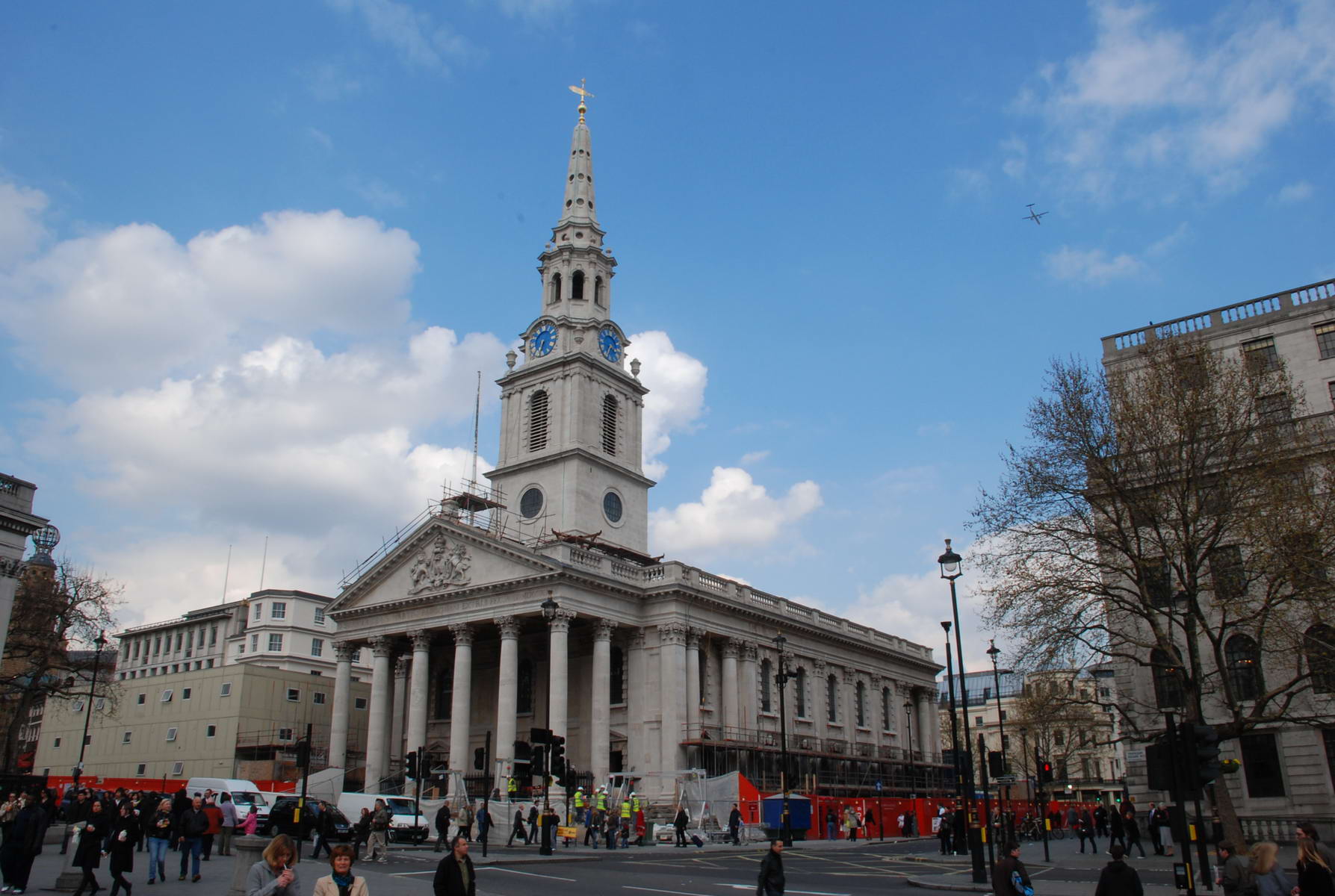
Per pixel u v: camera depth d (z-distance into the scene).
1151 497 39.75
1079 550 41.50
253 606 117.81
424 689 67.50
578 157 90.00
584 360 79.50
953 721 37.12
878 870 37.81
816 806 62.22
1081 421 41.16
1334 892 15.44
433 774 60.47
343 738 71.06
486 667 73.62
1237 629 46.59
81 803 34.78
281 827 43.59
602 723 63.28
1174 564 39.12
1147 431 40.09
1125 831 45.44
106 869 31.56
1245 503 38.94
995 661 56.72
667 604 66.81
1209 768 21.23
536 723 69.69
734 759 68.31
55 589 70.69
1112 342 58.72
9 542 52.97
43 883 27.09
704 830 56.06
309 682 84.50
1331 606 37.25
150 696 86.31
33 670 71.69
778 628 76.81
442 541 68.75
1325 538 36.84
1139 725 50.59
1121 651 49.66
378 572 71.38
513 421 81.25
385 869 34.50
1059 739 71.19
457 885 15.35
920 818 70.69
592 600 64.38
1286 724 47.38
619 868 36.72
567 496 75.88
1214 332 55.97
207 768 79.56
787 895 27.83
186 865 28.22
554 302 84.62
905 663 96.50
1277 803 47.31
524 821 53.91
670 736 63.88
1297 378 52.88
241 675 80.12
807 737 77.38
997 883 18.67
